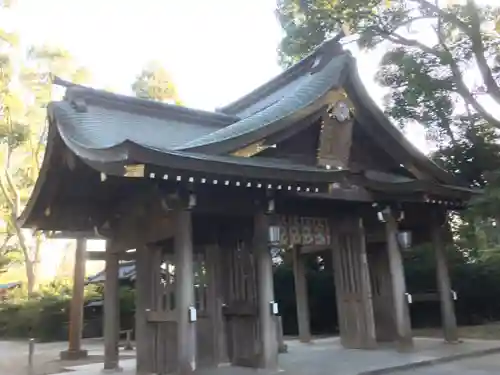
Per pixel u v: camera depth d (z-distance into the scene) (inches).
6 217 1261.1
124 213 407.5
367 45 564.7
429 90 534.3
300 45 588.4
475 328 600.7
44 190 376.8
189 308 315.6
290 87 494.3
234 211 350.3
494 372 344.5
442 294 496.1
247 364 378.3
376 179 448.5
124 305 914.7
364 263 457.7
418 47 555.5
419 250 673.0
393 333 500.7
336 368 360.8
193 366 309.4
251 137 352.8
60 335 1006.4
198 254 410.9
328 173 355.6
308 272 756.6
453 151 664.4
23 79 1040.8
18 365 532.7
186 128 437.7
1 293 1456.7
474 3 521.0
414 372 353.7
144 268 382.3
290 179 335.9
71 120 345.4
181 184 315.0
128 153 265.9
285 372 343.6
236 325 400.2
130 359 519.8
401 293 444.1
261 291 350.9
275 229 364.2
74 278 580.7
